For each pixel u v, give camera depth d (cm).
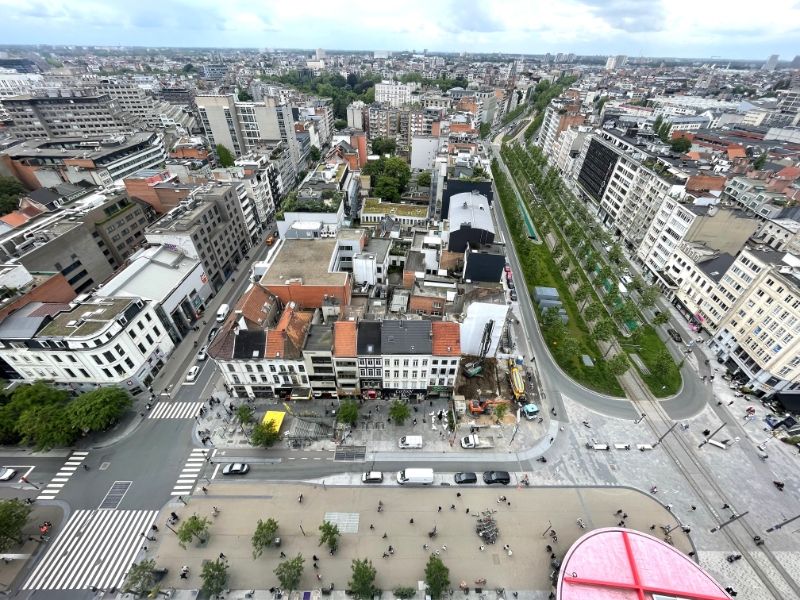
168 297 9388
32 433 6869
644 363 9638
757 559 6091
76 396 8150
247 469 7025
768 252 9356
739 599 5656
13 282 8269
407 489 6856
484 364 9206
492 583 5700
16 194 14125
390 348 7706
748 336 9062
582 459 7406
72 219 10956
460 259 10131
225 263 12412
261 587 5588
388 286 10325
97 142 17688
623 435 7875
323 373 7988
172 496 6662
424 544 6112
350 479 6988
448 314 8744
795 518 6181
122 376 8006
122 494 6662
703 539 6300
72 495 6619
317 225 11850
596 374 9256
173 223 10738
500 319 8556
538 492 6869
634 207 15100
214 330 10238
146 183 13075
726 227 11269
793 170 16675
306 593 5503
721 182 12694
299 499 6650
